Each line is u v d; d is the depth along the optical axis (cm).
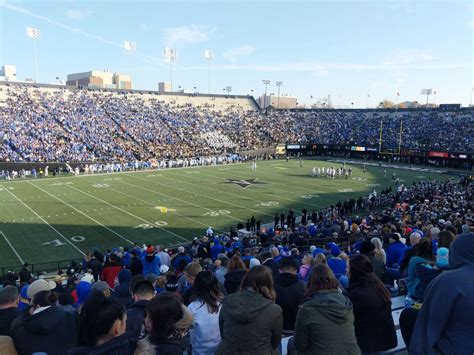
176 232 2655
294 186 4403
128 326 439
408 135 7131
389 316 434
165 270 1075
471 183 4350
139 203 3453
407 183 4697
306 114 8738
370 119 8106
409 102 17588
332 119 8419
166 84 12212
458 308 298
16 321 432
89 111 6588
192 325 366
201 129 7362
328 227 2166
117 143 6028
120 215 3047
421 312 328
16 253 2220
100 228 2708
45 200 3500
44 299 470
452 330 302
